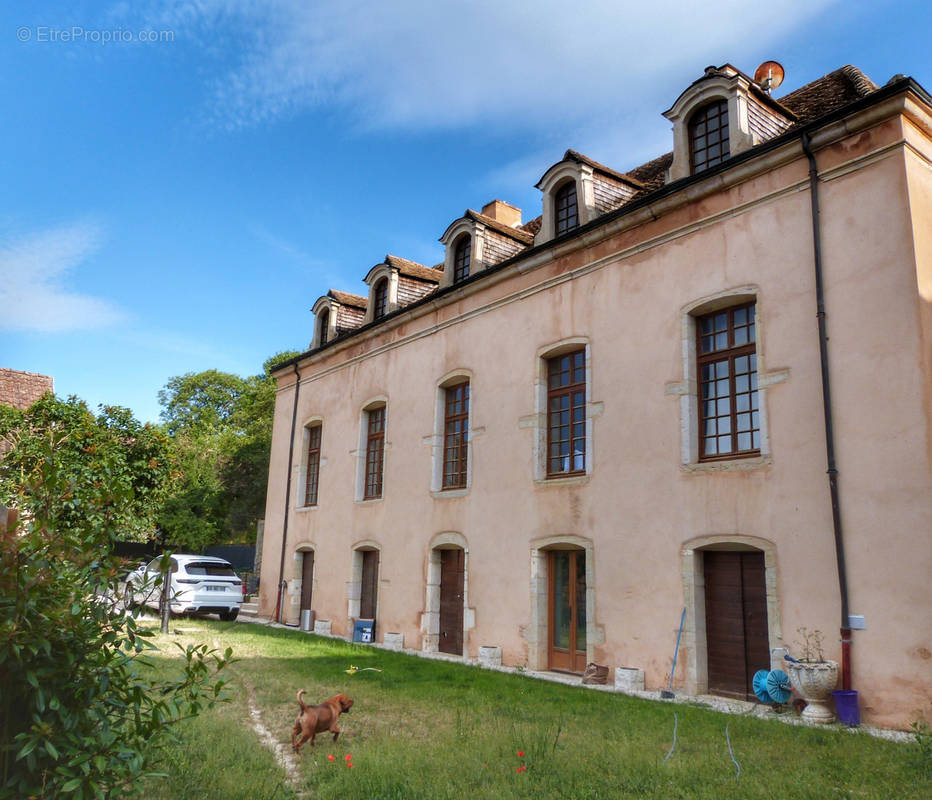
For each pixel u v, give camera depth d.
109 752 3.78
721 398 10.19
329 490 18.41
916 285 8.20
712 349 10.45
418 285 18.23
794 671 8.06
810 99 11.71
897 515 7.95
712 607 9.84
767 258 9.70
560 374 12.75
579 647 11.44
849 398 8.56
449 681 10.20
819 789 5.25
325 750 6.31
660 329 10.86
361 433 17.64
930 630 7.52
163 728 4.12
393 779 5.36
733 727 7.37
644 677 10.09
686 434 10.21
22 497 4.21
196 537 26.59
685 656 9.62
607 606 10.77
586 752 6.23
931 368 8.07
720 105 10.99
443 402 15.27
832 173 9.17
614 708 8.38
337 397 18.88
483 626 12.82
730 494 9.55
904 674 7.62
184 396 44.34
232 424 42.59
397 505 15.70
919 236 8.42
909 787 5.35
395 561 15.41
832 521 8.47
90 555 3.96
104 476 4.39
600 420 11.48
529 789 5.25
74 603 3.73
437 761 5.83
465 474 14.45
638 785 5.33
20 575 3.59
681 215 10.88
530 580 12.09
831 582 8.38
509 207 20.30
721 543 9.55
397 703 8.49
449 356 15.02
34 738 3.46
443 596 14.30
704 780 5.45
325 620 17.38
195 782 5.18
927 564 7.64
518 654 12.04
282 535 20.03
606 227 11.81
